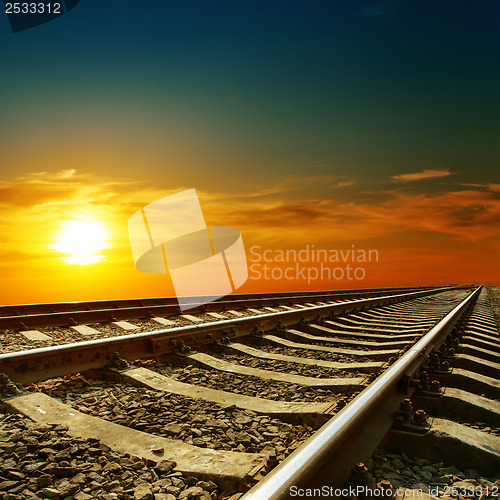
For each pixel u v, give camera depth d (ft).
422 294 71.72
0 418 8.66
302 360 14.79
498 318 31.68
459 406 9.10
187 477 6.44
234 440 8.04
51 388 11.23
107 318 27.73
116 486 6.12
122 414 9.32
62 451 7.03
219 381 12.14
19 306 28.25
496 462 6.79
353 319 29.45
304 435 8.34
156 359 14.38
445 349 14.01
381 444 7.31
